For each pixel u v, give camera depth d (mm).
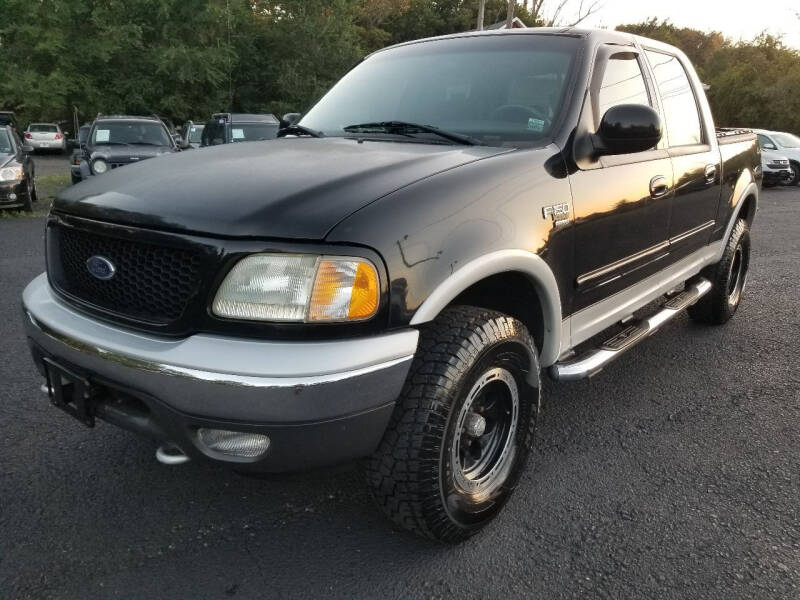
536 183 2445
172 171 2361
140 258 2041
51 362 2242
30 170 11156
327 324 1857
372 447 2002
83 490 2645
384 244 1921
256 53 34875
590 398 3672
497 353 2238
